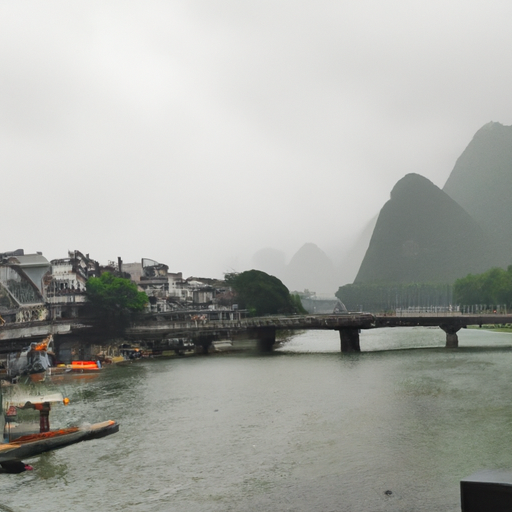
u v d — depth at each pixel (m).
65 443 52.69
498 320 132.25
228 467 45.81
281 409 65.88
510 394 68.50
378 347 149.50
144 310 176.50
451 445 48.56
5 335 117.69
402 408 63.16
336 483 41.34
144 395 80.12
